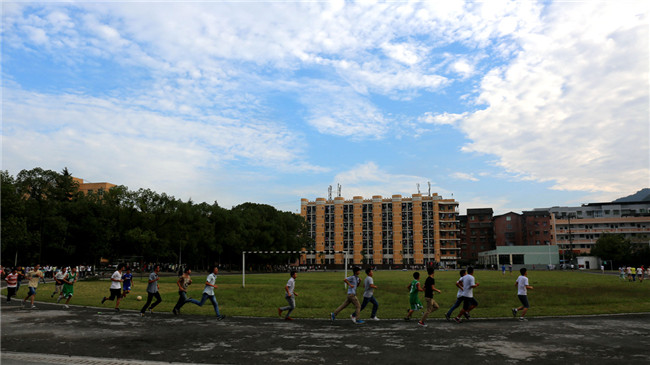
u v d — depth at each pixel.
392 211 147.62
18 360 9.59
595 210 133.88
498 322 15.22
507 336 12.46
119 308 19.39
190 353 10.34
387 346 11.12
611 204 133.00
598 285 38.19
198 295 27.44
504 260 121.62
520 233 143.38
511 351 10.51
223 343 11.52
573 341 11.71
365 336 12.52
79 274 58.22
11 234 53.88
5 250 60.06
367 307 20.03
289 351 10.55
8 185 54.62
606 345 11.19
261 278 60.03
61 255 69.44
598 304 21.44
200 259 91.06
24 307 20.06
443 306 20.41
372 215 149.50
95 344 11.38
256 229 104.38
